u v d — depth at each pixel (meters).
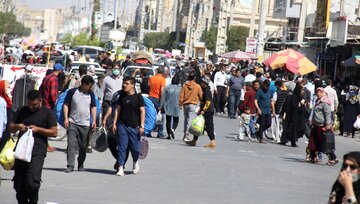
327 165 33.28
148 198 21.83
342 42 67.69
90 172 26.45
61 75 35.28
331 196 11.98
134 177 25.80
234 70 57.38
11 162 20.91
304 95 41.72
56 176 25.08
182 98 38.22
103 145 26.42
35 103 19.23
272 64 57.97
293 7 105.50
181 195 22.62
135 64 60.03
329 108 33.06
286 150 38.78
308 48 82.25
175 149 35.00
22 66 44.84
